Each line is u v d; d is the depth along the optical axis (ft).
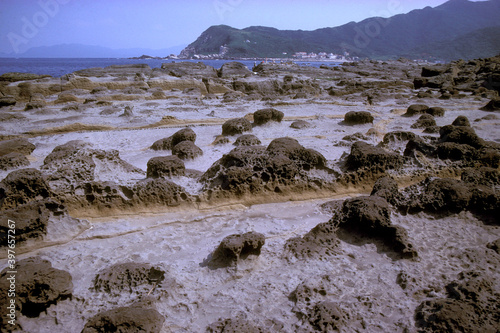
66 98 71.26
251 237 16.60
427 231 19.01
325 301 13.74
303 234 20.16
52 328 13.10
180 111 62.39
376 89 90.38
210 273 16.15
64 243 19.33
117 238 20.02
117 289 14.93
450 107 69.36
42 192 21.56
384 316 13.44
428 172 27.43
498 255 16.85
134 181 23.85
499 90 93.45
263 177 24.68
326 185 25.55
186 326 13.15
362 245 18.10
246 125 45.85
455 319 12.25
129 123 53.26
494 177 23.31
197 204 23.32
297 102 71.51
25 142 37.76
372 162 26.63
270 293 14.79
